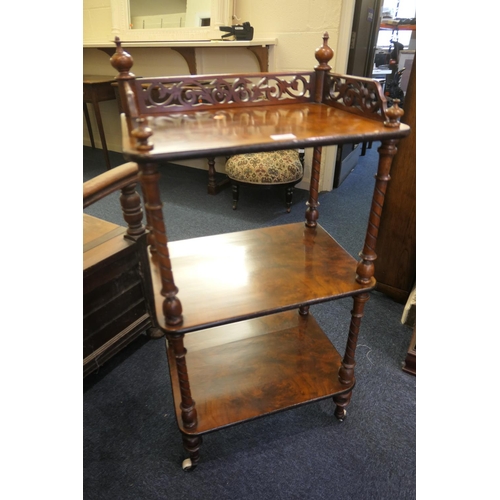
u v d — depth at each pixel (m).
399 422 1.18
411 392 1.27
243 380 1.16
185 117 0.89
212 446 1.12
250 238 1.23
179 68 2.84
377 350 1.43
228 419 1.03
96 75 3.34
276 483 1.03
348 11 2.21
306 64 2.43
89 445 1.12
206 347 1.28
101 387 1.30
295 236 1.24
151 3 2.73
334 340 1.48
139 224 1.30
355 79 0.91
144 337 1.52
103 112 3.63
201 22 2.57
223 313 0.87
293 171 2.29
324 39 1.01
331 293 0.94
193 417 0.98
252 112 0.95
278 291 0.95
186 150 0.64
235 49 2.52
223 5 2.46
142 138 0.63
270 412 1.05
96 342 1.25
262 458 1.09
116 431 1.16
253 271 1.04
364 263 0.96
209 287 0.96
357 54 2.61
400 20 4.20
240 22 2.55
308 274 1.03
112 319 1.30
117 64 0.81
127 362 1.40
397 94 3.19
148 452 1.10
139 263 1.34
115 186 1.13
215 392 1.11
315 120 0.88
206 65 2.63
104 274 1.21
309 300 0.92
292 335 1.35
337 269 1.05
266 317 1.43
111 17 3.01
